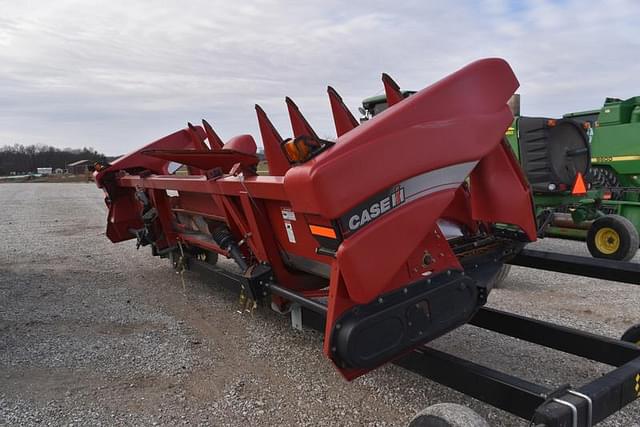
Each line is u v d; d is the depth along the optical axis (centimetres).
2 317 467
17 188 3198
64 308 496
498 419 278
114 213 609
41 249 837
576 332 292
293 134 331
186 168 598
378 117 221
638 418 278
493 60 255
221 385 327
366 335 228
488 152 253
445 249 264
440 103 234
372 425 277
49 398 311
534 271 626
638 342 308
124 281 605
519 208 308
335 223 212
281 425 279
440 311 258
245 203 342
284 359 367
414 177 228
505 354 365
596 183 815
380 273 221
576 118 902
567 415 176
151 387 326
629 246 621
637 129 751
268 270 348
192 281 598
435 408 202
